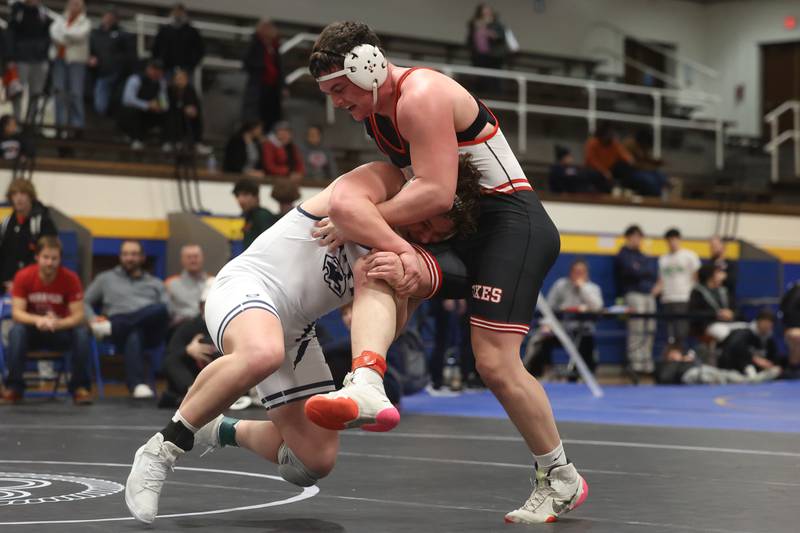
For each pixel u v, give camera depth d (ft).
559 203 74.84
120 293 48.44
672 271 69.31
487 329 15.98
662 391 55.83
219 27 79.25
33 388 53.78
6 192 54.85
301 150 70.23
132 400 46.14
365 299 15.34
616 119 93.30
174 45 68.08
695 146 100.37
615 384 63.31
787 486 20.38
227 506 17.40
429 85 15.44
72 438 29.91
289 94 80.02
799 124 109.81
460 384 55.47
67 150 65.05
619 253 70.44
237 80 79.20
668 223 80.43
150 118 66.80
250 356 15.15
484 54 87.15
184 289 50.31
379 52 15.56
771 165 103.50
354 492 19.29
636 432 33.27
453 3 102.22
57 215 56.90
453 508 17.39
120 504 17.44
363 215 15.29
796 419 38.86
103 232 59.98
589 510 17.29
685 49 118.93
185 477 21.18
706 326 65.98
